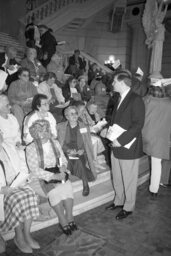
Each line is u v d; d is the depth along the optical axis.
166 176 4.29
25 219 2.52
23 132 3.55
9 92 4.34
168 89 4.01
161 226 3.09
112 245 2.69
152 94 3.67
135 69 12.57
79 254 2.54
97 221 3.18
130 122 3.02
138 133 3.10
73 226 2.94
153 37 10.77
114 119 3.20
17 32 10.66
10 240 2.78
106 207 3.50
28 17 10.52
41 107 3.54
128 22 12.50
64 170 3.00
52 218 3.07
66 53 9.83
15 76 4.87
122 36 12.86
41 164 2.87
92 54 12.97
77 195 3.53
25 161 2.90
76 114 3.53
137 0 12.02
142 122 2.99
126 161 3.12
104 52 13.05
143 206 3.59
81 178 3.47
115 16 12.48
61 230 2.96
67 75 7.50
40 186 2.88
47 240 2.77
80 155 3.56
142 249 2.64
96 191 3.73
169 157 4.00
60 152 3.08
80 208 3.34
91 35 12.89
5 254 2.54
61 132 3.56
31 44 6.87
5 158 2.68
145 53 12.17
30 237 2.65
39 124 2.90
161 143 3.64
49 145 2.99
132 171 3.17
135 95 3.04
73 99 5.52
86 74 9.26
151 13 10.73
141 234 2.92
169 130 3.66
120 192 3.44
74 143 3.57
